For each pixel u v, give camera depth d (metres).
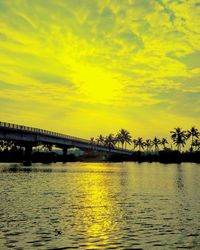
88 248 16.25
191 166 141.62
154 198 34.91
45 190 41.66
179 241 17.55
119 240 17.66
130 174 80.50
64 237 18.08
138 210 26.91
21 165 121.19
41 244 16.73
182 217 23.88
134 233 19.12
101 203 30.77
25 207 27.52
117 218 23.42
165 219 23.12
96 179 63.12
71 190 42.22
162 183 55.25
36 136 117.69
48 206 28.33
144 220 22.77
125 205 29.69
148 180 61.91
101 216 24.11
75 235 18.55
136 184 52.97
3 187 44.81
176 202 31.78
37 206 28.19
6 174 72.50
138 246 16.64
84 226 20.75
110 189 44.38
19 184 49.72
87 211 26.17
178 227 20.66
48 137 131.25
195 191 42.38
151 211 26.44
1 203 29.70
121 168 116.81
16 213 24.64
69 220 22.48
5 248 15.98
